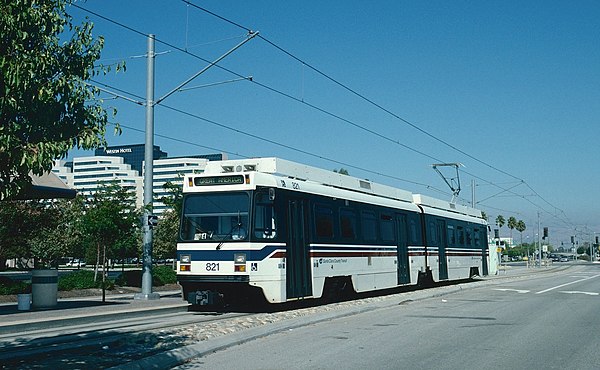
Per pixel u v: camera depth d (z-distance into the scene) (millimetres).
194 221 17516
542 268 79438
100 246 31609
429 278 27891
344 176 21938
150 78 22609
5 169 6961
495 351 10898
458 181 46250
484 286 31578
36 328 14602
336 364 9711
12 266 66125
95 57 7832
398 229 24891
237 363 9844
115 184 35062
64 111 7551
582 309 18578
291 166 18938
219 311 18844
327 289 19828
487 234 37281
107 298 24125
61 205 40062
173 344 11477
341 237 20453
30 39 7328
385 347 11367
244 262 16625
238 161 18406
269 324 13820
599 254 162000
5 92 6887
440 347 11352
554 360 10023
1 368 9141
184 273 17328
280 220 17562
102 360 9945
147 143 22547
